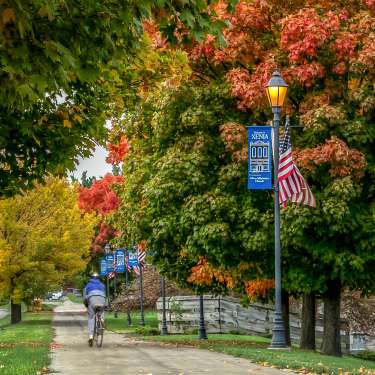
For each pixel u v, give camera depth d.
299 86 26.02
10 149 16.58
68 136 16.55
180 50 15.56
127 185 33.19
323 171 24.50
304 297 30.17
